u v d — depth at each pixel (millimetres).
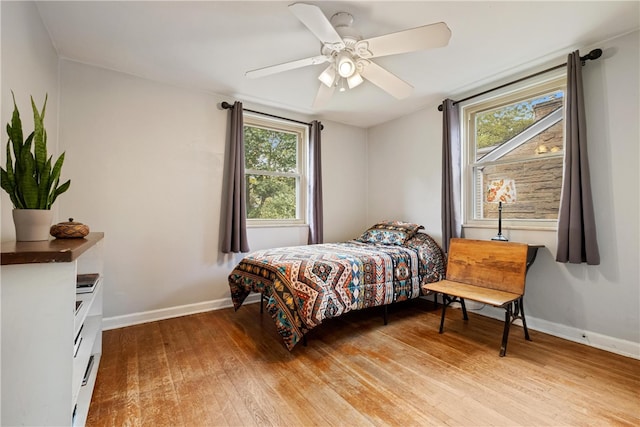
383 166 4176
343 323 2768
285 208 3764
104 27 2068
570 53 2367
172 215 2932
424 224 3611
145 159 2801
